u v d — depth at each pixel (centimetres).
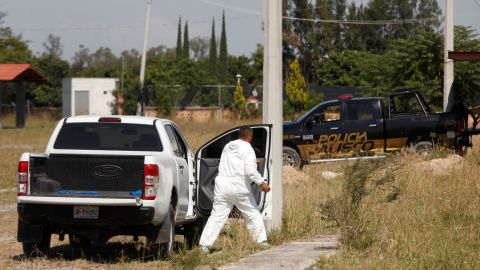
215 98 15862
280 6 3569
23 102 15075
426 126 6381
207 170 3450
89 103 17825
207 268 2722
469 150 6569
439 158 6000
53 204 2902
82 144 3108
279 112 3566
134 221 2895
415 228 3497
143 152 3048
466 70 9219
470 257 2886
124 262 2950
